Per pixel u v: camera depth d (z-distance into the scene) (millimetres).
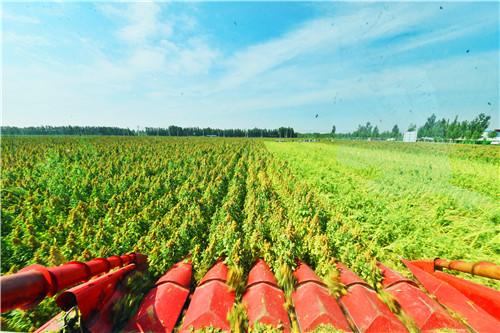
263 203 8219
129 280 3754
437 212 5906
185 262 4590
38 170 14312
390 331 2859
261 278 3811
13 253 5141
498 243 4906
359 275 4195
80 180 11273
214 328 2971
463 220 5820
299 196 8203
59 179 10891
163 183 11656
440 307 3131
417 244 5117
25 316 3439
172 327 3086
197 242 5605
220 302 3303
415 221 5895
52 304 3672
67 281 2398
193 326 2992
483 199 6051
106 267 3287
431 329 2869
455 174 7797
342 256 4664
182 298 3613
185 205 8312
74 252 5254
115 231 6586
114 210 7668
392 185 6176
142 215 7418
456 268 3307
